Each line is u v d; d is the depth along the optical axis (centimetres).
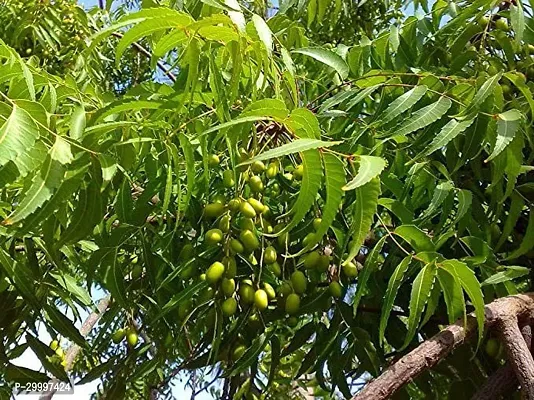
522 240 49
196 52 33
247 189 45
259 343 48
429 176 47
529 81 53
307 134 32
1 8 74
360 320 52
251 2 81
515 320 39
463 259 44
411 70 51
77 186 33
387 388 34
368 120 51
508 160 41
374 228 49
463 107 43
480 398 41
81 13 75
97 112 34
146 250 47
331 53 46
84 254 60
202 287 45
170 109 35
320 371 52
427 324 52
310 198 32
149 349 64
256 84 36
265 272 48
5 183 27
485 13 53
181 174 46
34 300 47
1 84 34
